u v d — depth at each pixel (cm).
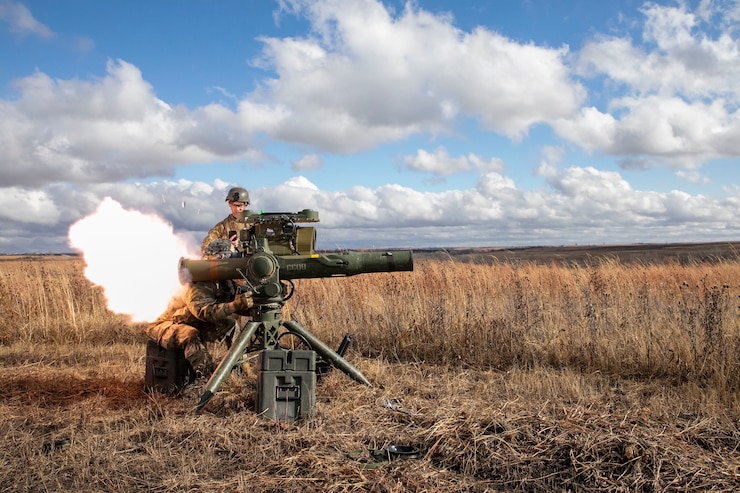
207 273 488
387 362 681
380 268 484
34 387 562
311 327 808
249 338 488
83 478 332
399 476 334
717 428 399
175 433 402
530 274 1227
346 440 394
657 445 350
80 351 780
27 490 316
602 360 628
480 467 348
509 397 494
